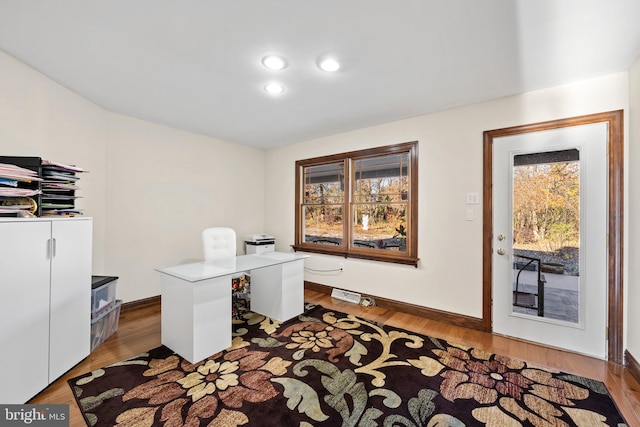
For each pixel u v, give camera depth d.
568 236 2.27
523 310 2.46
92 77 2.21
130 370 1.96
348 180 3.67
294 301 2.99
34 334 1.62
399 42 1.73
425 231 2.98
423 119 3.00
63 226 1.83
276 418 1.51
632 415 1.54
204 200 3.81
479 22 1.53
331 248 3.82
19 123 2.01
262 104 2.73
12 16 1.50
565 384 1.82
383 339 2.46
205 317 2.12
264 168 4.69
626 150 2.03
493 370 1.98
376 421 1.49
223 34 1.66
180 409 1.58
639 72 1.85
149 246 3.23
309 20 1.53
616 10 1.41
